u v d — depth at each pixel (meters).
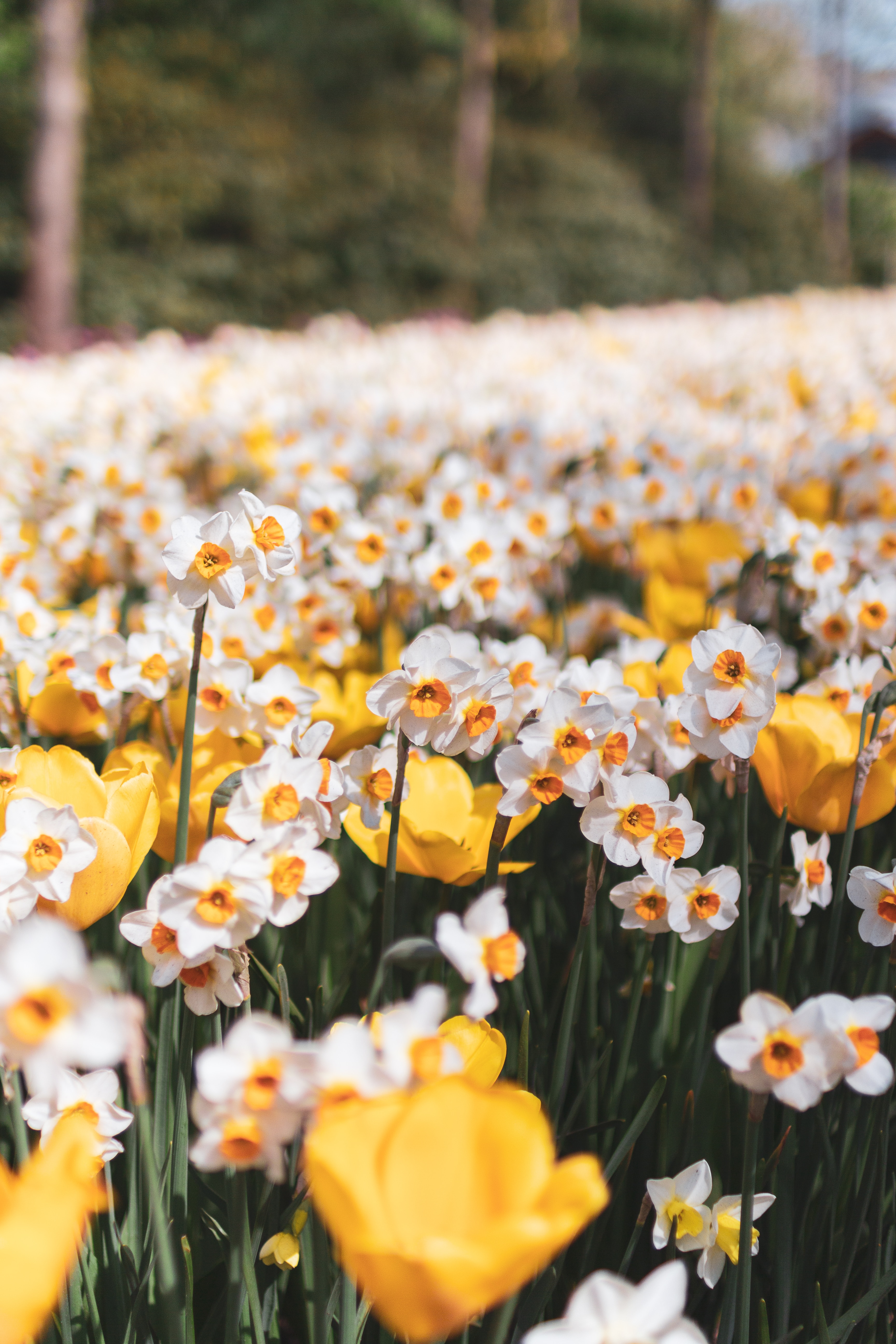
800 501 2.55
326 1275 1.02
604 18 27.78
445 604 1.65
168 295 15.48
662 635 1.79
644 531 2.40
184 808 1.15
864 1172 1.19
